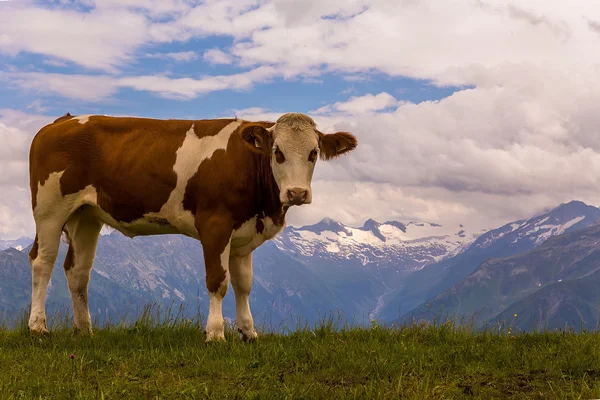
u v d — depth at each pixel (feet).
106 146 42.96
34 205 44.14
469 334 41.50
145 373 32.01
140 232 43.52
